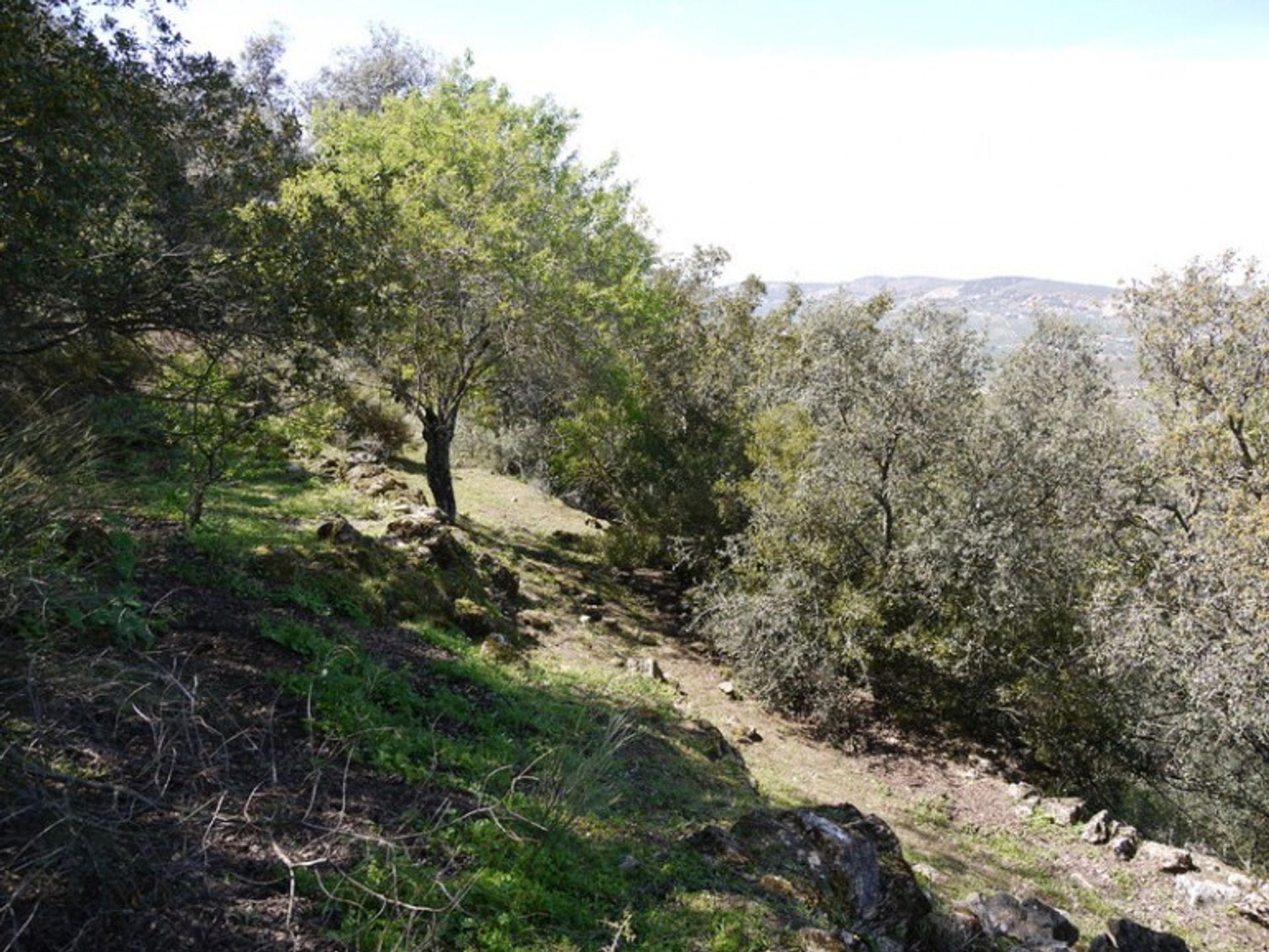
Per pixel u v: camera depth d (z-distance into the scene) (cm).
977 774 1457
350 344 988
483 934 400
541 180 1894
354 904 381
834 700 1545
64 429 612
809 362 2191
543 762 672
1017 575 1555
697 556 2086
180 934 332
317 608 848
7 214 654
